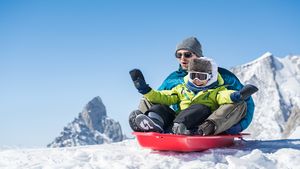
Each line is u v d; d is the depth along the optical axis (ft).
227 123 15.34
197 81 16.47
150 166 13.52
